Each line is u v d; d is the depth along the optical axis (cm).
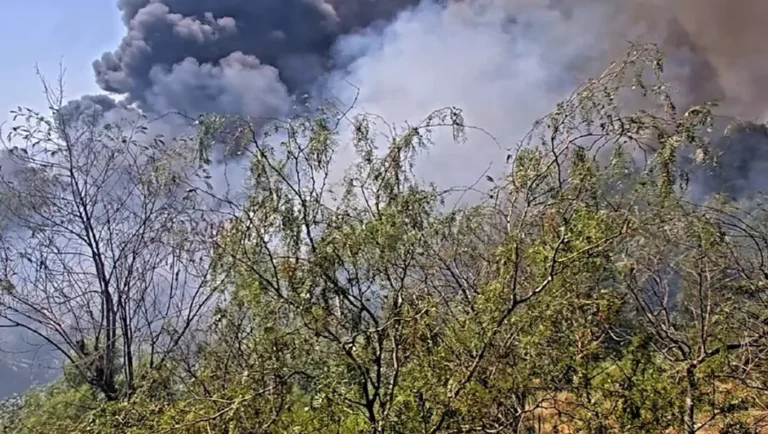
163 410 286
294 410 280
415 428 269
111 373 496
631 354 311
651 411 296
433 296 284
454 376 271
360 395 282
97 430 285
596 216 268
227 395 279
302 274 280
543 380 283
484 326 269
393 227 283
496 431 273
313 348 279
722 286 340
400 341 278
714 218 320
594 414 289
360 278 288
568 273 265
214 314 307
